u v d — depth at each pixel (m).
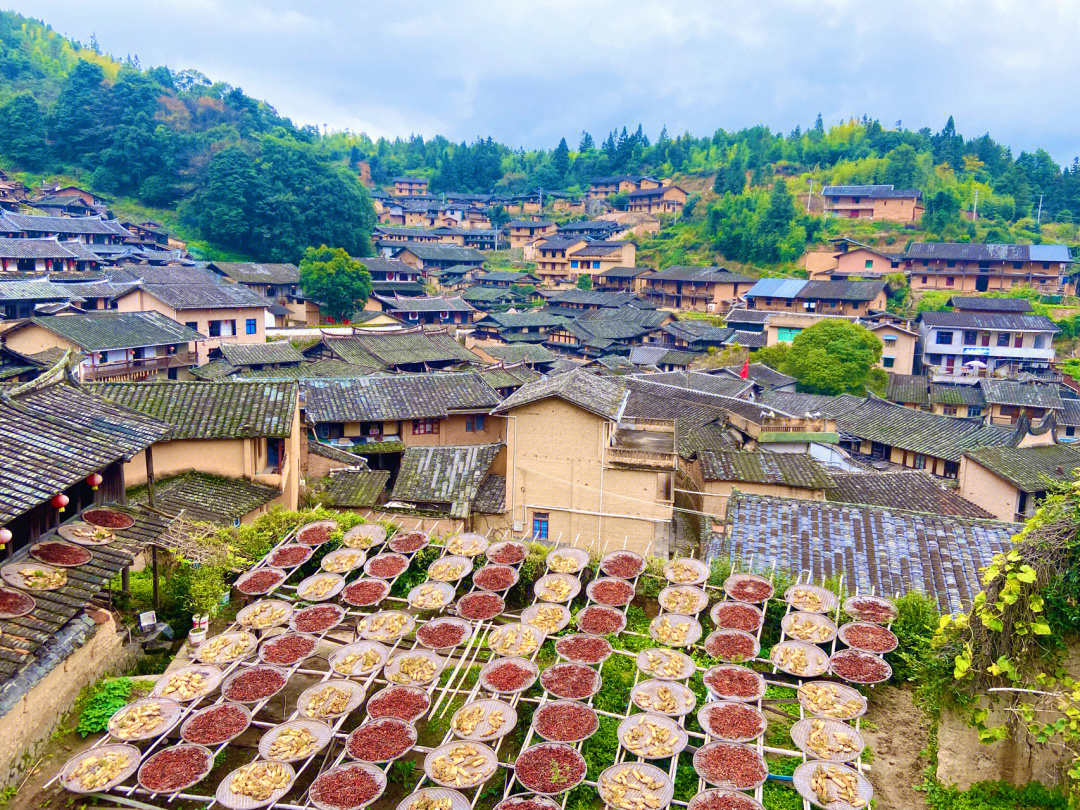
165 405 24.89
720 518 25.67
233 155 99.12
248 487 24.36
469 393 37.69
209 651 13.68
